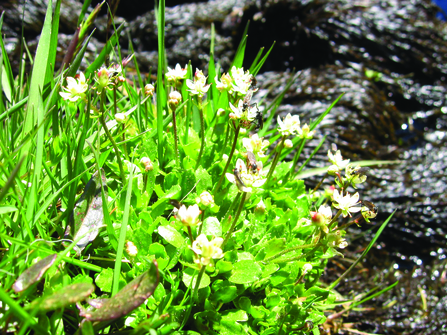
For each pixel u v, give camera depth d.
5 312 0.14
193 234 0.17
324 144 0.47
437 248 0.40
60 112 0.21
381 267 0.37
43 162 0.16
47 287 0.14
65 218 0.17
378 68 0.68
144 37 0.74
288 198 0.21
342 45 0.69
